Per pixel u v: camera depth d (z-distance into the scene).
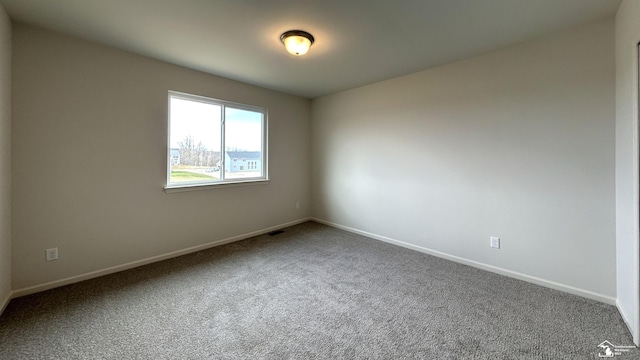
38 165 2.21
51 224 2.29
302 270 2.73
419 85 3.21
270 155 4.12
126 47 2.55
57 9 1.92
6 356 1.51
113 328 1.77
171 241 3.05
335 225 4.40
